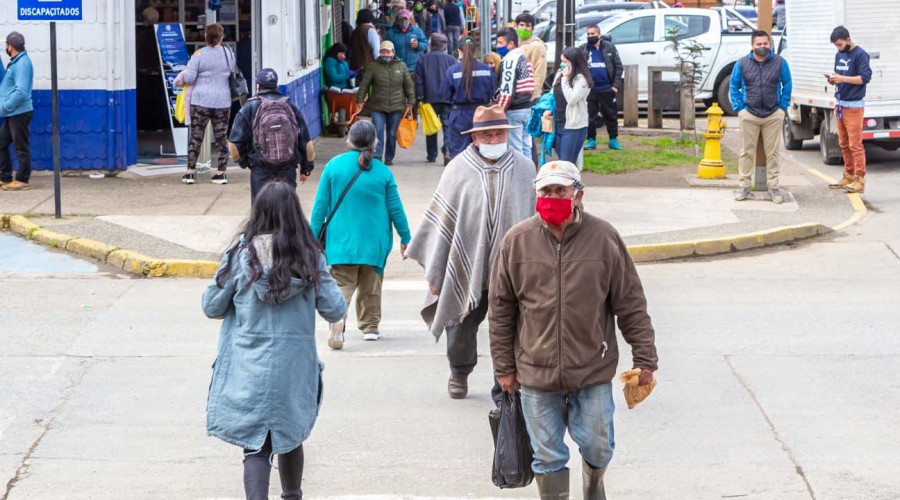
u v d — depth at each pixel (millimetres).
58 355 19859
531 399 12312
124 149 36281
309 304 12547
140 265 25938
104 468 15031
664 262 27859
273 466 15398
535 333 12180
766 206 33156
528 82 33469
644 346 12242
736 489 14297
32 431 16344
